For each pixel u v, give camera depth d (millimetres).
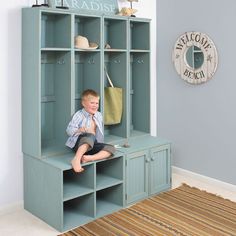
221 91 3379
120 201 3016
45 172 2713
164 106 3889
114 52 3381
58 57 2984
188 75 3568
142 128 3682
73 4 3053
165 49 3797
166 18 3748
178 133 3791
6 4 2730
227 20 3258
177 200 3139
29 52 2758
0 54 2738
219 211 2926
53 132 3129
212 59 3373
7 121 2826
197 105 3590
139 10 3672
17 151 2908
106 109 3291
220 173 3471
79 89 3270
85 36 3182
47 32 2979
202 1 3428
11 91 2824
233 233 2568
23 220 2779
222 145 3430
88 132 2920
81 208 2898
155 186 3279
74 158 2664
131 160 3035
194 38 3479
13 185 2914
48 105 3074
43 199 2752
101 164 3135
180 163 3809
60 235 2543
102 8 3287
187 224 2697
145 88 3615
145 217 2812
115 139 3328
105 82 3473
